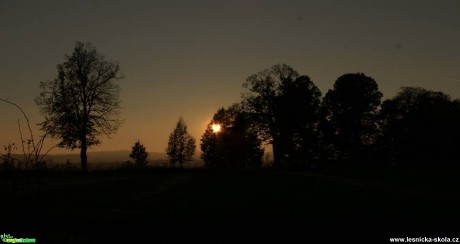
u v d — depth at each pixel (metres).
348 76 81.31
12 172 14.77
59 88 55.84
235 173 57.41
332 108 82.50
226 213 17.48
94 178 46.16
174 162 95.31
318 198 23.09
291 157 79.06
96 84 59.09
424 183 34.25
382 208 18.83
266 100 77.25
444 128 74.12
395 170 54.91
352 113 80.50
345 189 29.12
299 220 15.78
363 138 82.38
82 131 56.97
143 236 13.16
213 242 12.53
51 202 19.72
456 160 72.81
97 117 58.81
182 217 16.34
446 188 29.38
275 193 26.33
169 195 24.91
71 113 56.09
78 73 58.12
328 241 12.65
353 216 16.61
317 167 69.69
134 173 57.56
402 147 78.56
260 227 14.45
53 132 54.97
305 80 79.19
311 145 79.69
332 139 81.00
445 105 77.31
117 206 19.52
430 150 75.06
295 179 41.84
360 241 12.70
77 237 12.39
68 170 56.34
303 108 77.12
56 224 13.70
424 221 15.41
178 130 95.75
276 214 17.17
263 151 85.44
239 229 14.20
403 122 79.50
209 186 32.69
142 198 23.19
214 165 85.38
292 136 78.00
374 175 46.53
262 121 76.44
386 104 85.44
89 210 17.58
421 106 78.56
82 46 58.91
